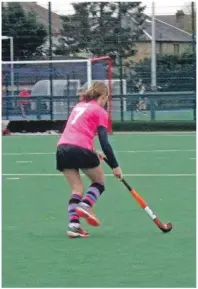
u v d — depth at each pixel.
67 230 16.14
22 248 14.71
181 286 12.10
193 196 20.83
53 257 13.98
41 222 17.34
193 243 14.91
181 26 72.75
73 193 15.69
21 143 39.38
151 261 13.59
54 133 46.22
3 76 50.09
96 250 14.45
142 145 36.97
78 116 15.71
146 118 49.72
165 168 27.45
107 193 21.47
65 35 54.50
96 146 35.28
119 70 50.50
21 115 49.44
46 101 49.09
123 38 52.38
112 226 16.70
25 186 23.25
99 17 53.00
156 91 50.50
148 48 53.72
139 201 15.89
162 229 15.88
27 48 56.38
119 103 49.34
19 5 56.25
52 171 26.91
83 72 49.72
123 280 12.45
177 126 47.34
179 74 50.41
